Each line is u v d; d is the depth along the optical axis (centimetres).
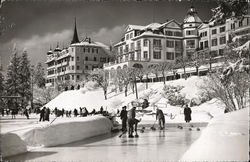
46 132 1202
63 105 3412
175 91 3800
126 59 3903
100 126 1708
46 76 2961
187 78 4147
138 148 1112
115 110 3356
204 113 2797
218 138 729
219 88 2244
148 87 4128
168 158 884
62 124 1298
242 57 1280
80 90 3406
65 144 1254
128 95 3738
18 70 2431
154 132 1770
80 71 3155
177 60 4269
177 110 3334
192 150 704
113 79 3628
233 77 1886
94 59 3284
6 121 2597
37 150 1083
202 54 3862
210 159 621
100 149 1099
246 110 1210
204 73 4084
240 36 1228
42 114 2516
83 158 906
